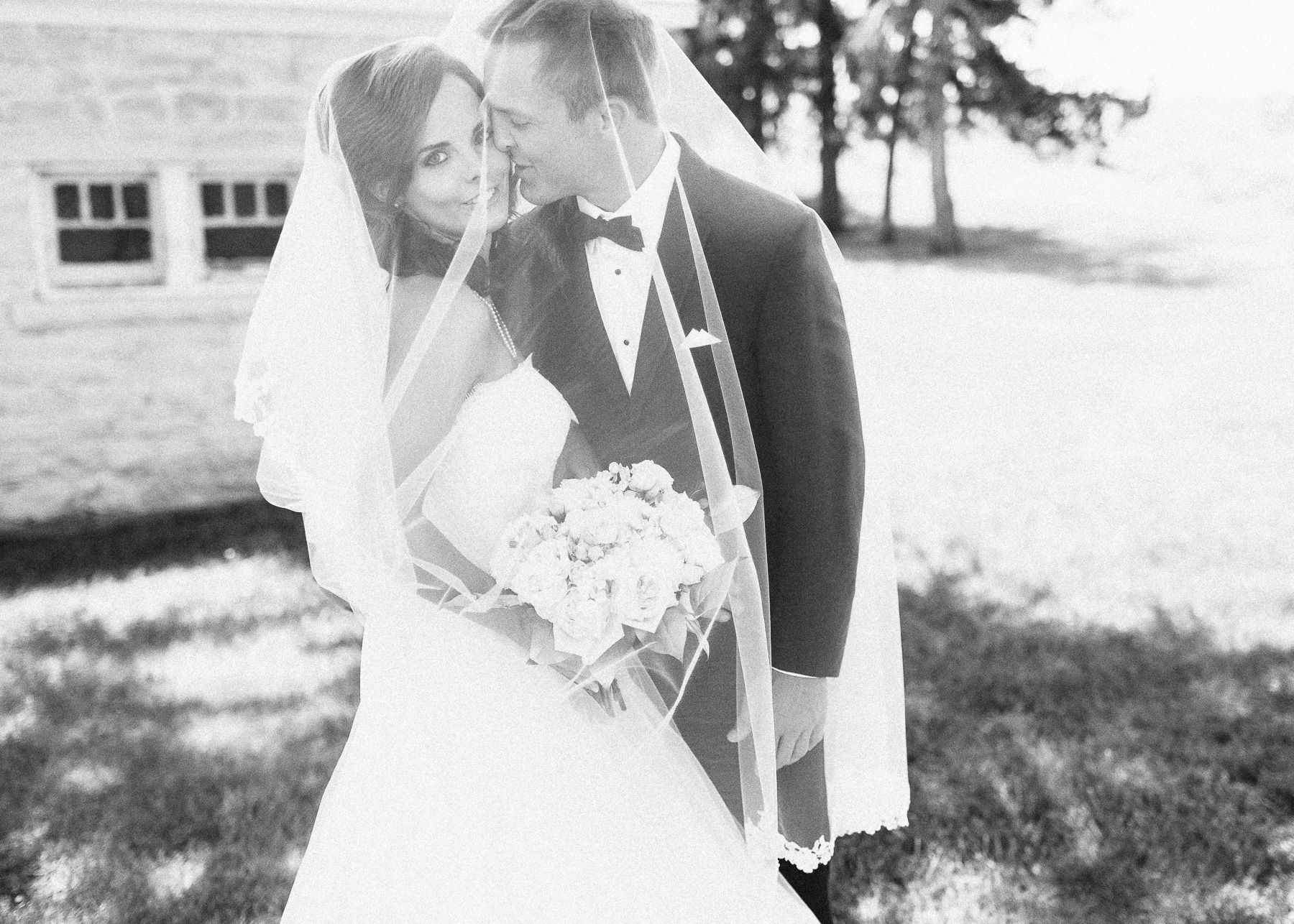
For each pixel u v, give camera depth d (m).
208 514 6.46
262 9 5.95
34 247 6.12
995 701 3.82
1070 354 11.87
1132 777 3.31
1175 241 23.31
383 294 1.74
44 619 4.95
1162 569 5.20
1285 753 3.42
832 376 1.91
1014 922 2.74
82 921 2.85
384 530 1.75
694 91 1.97
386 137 1.69
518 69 1.69
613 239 1.79
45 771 3.59
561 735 1.81
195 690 4.18
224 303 6.49
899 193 34.12
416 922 1.75
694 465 1.83
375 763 1.83
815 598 1.92
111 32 6.02
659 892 1.79
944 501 6.57
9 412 6.20
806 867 2.06
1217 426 8.31
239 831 3.21
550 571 1.66
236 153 6.38
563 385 1.82
